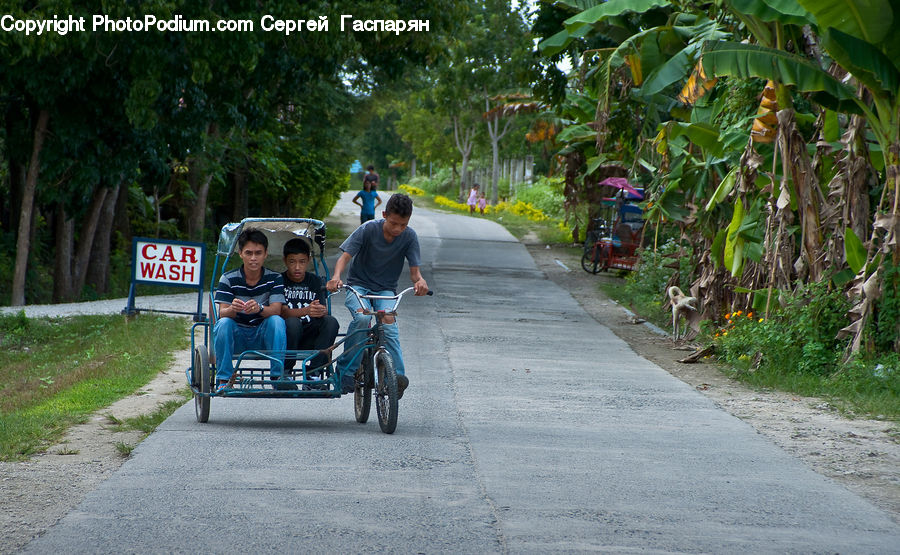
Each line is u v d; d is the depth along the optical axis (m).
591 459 13.74
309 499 11.13
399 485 11.92
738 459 13.95
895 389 19.92
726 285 29.16
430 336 29.12
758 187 25.45
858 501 11.67
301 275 16.00
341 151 87.62
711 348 26.20
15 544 9.34
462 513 10.73
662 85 24.66
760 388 21.53
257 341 15.73
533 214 115.25
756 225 25.42
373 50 40.97
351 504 10.97
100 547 9.28
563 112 55.75
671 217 32.59
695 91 24.25
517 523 10.40
